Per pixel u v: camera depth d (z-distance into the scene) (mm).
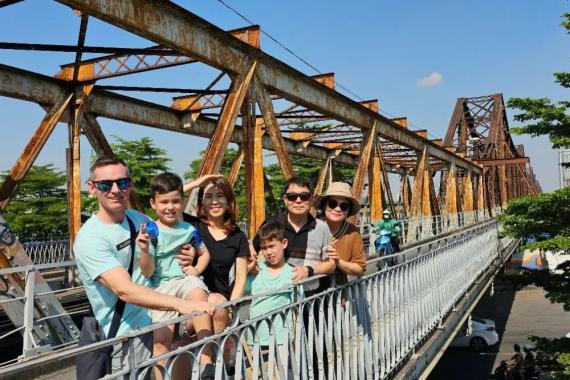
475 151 50250
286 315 4152
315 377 4895
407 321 7656
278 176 33656
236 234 4234
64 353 2252
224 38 8695
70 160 9938
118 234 2984
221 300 3719
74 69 9477
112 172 2939
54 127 9578
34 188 26859
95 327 2967
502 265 24500
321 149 24438
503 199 51750
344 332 5215
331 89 12766
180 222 3684
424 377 7637
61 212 26906
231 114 9039
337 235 5090
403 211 37344
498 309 32969
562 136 12906
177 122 13234
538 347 12742
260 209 10438
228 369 4004
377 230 13984
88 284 2941
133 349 2555
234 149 31953
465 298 13633
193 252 3668
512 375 18625
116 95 11227
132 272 3066
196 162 32906
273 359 3914
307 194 4656
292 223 4773
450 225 27766
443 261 10992
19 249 6012
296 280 4270
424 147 24062
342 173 38562
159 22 7340
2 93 8789
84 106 10078
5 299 5668
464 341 24141
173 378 3670
